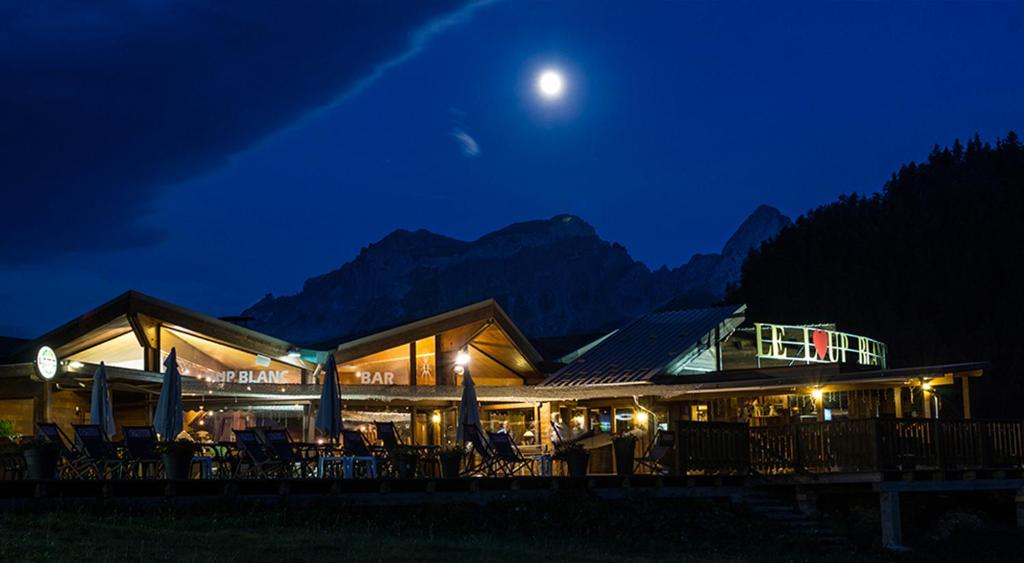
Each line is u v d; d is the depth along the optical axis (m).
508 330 36.72
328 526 17.30
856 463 23.31
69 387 28.27
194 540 15.02
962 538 23.56
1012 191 82.81
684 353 34.22
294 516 17.36
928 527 24.61
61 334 29.58
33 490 16.16
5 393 28.12
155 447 18.69
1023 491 25.16
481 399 32.19
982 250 75.56
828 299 77.88
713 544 20.30
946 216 81.69
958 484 24.05
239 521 16.67
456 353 35.56
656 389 31.53
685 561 17.84
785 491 24.53
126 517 16.11
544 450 30.31
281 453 21.38
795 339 38.09
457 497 19.73
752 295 83.50
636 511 21.31
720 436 23.97
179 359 30.95
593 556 17.12
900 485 23.03
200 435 26.05
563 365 38.34
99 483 16.59
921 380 29.20
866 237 82.00
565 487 21.27
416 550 15.82
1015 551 22.91
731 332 37.50
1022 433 25.92
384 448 23.58
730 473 23.83
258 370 32.44
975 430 24.95
